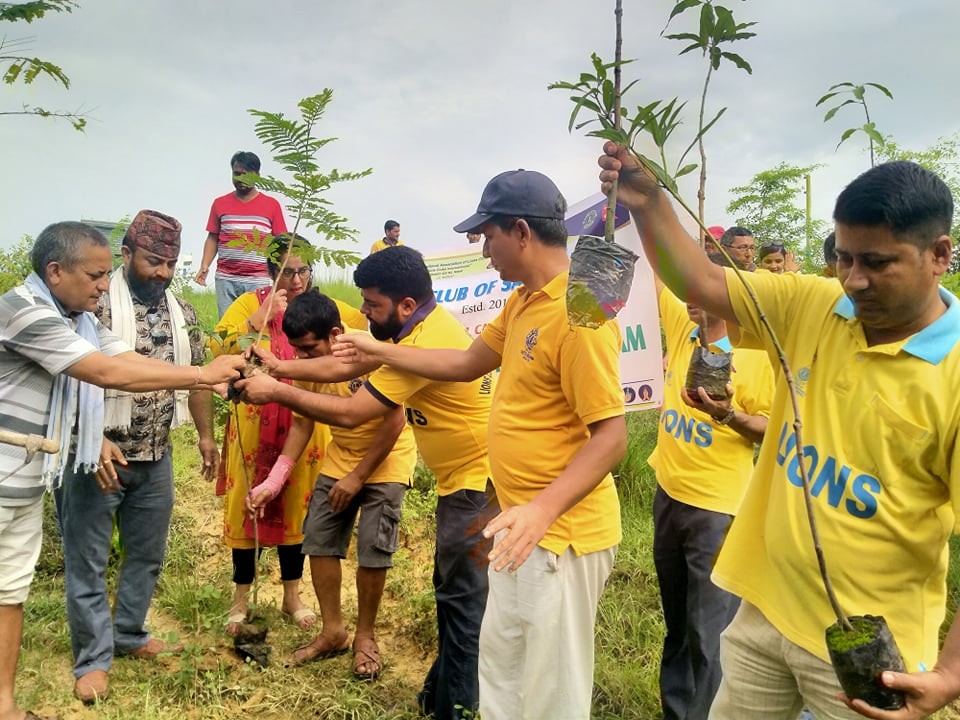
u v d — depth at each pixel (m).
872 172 1.79
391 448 3.75
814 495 2.01
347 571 5.37
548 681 2.60
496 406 2.76
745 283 1.80
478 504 3.32
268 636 4.36
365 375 3.71
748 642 2.23
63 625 4.25
